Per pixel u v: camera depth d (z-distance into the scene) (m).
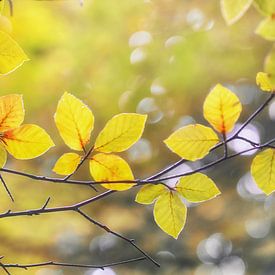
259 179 1.54
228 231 4.82
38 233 3.80
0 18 2.61
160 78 4.20
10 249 3.78
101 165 1.52
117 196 4.34
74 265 1.55
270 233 4.95
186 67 4.18
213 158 4.74
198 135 1.52
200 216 4.83
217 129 1.53
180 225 1.55
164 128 4.33
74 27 3.95
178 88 4.25
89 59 4.05
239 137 1.53
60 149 3.93
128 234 4.51
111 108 4.17
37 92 3.92
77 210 1.53
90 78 4.09
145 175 4.30
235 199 4.93
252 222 4.94
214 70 4.23
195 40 4.14
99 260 4.57
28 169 3.82
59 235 3.94
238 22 4.07
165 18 4.12
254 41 4.11
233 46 4.14
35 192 3.80
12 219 3.69
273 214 4.95
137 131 1.51
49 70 3.92
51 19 3.76
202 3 4.04
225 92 1.52
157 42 4.16
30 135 1.50
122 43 4.12
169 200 1.55
